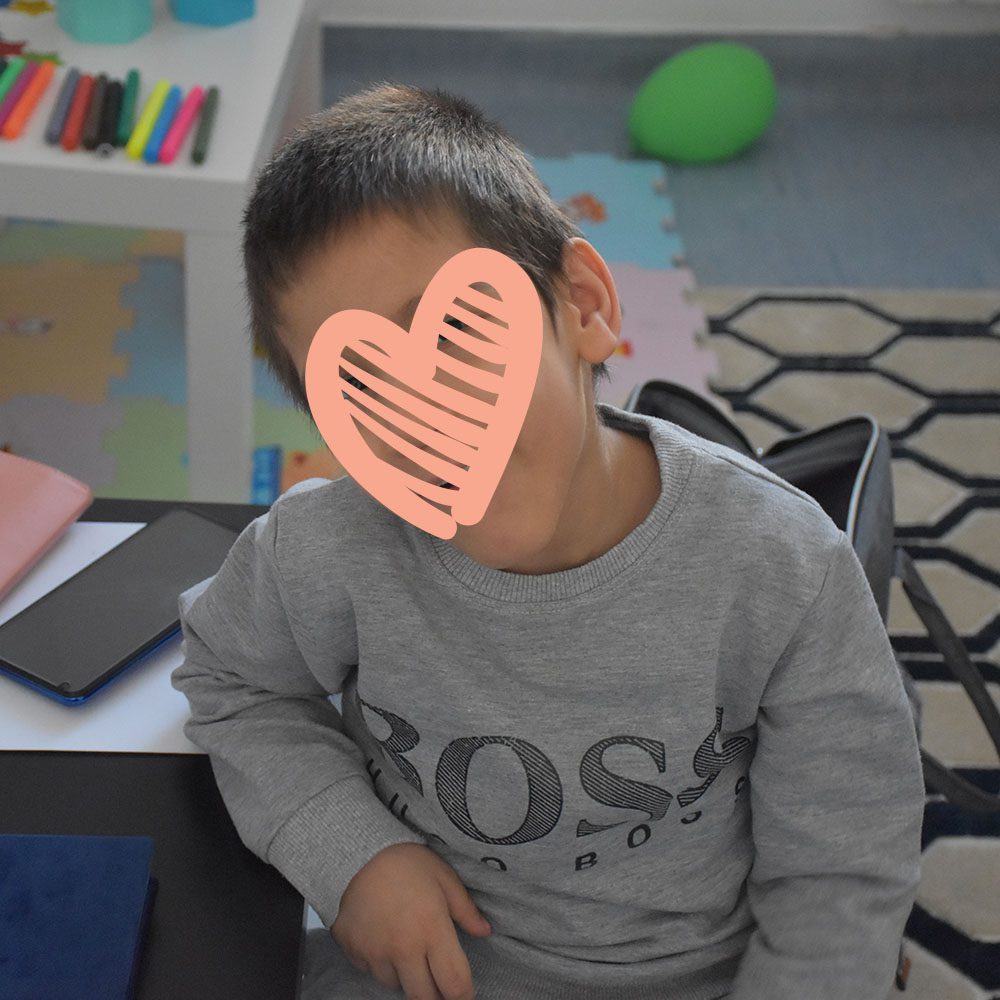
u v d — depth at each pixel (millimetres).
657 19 3143
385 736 810
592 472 727
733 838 850
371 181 659
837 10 3133
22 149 1497
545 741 765
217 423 1613
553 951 826
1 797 788
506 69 3027
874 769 789
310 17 2125
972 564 1820
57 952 665
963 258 2479
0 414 1952
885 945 791
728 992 835
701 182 2672
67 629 883
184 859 764
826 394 2111
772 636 747
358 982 846
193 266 1524
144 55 1738
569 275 713
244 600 821
